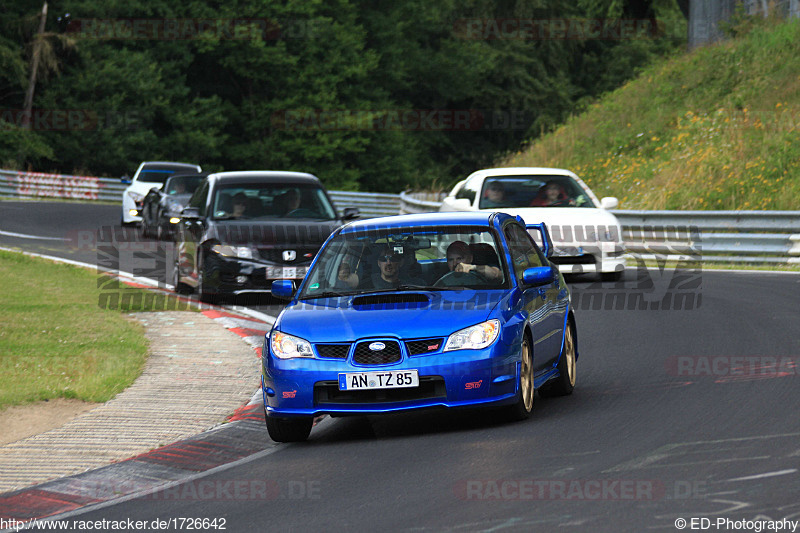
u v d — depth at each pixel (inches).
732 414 995.9
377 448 969.5
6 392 1214.3
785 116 3567.9
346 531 706.2
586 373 1289.4
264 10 7386.8
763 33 4411.9
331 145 7386.8
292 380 1008.9
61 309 1844.2
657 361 1328.7
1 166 6245.1
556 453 887.1
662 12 6609.3
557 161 4365.2
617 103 4613.7
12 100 6811.0
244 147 7416.3
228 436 1053.8
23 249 2874.0
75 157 6707.7
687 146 3708.2
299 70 7554.1
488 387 997.2
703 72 4399.6
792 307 1743.4
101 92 6835.6
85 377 1312.7
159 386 1279.5
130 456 981.8
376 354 1000.9
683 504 714.8
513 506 735.1
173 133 7150.6
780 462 808.9
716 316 1686.8
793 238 2455.7
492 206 2199.8
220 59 7396.7
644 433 940.0
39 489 883.4
